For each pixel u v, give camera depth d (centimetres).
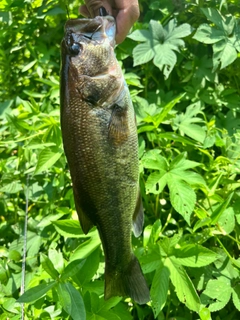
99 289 55
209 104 78
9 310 58
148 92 81
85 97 47
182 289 54
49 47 91
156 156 60
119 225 50
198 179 58
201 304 58
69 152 48
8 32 89
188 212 55
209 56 82
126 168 48
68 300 50
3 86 93
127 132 47
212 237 65
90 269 55
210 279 60
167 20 82
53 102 79
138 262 52
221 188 68
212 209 63
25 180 78
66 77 48
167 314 62
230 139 68
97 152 47
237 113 78
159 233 59
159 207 69
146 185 58
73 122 47
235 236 65
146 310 63
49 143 66
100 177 48
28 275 67
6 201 81
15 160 81
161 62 73
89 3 59
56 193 73
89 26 48
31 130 73
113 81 47
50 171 74
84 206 49
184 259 55
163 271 55
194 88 79
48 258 52
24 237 71
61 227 59
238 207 62
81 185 48
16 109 82
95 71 47
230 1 81
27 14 91
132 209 50
